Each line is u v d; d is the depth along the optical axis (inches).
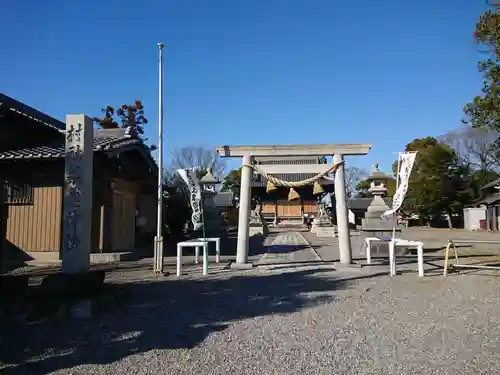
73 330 224.8
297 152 498.6
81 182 306.5
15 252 545.0
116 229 647.8
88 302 263.6
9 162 539.8
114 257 560.4
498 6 394.6
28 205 549.6
